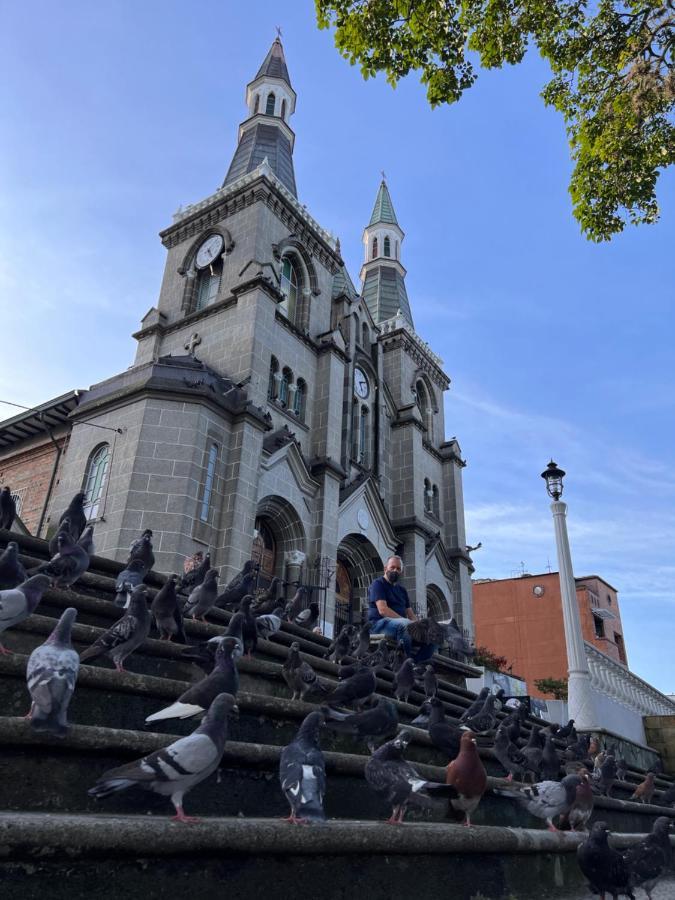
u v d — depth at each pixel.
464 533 35.44
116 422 21.53
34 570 7.29
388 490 31.94
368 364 32.19
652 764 21.20
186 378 21.61
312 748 4.64
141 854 3.58
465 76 12.20
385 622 10.00
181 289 28.30
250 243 26.73
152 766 3.74
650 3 11.40
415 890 5.00
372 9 11.60
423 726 8.88
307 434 26.77
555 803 7.13
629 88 11.80
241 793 4.99
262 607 11.66
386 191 49.62
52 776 4.19
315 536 24.95
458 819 6.63
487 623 45.44
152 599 8.62
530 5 11.61
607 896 7.11
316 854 4.39
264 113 36.09
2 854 3.18
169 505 19.64
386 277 44.28
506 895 5.88
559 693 36.06
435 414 38.41
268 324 25.16
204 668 6.39
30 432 28.34
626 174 12.13
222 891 3.91
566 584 18.27
